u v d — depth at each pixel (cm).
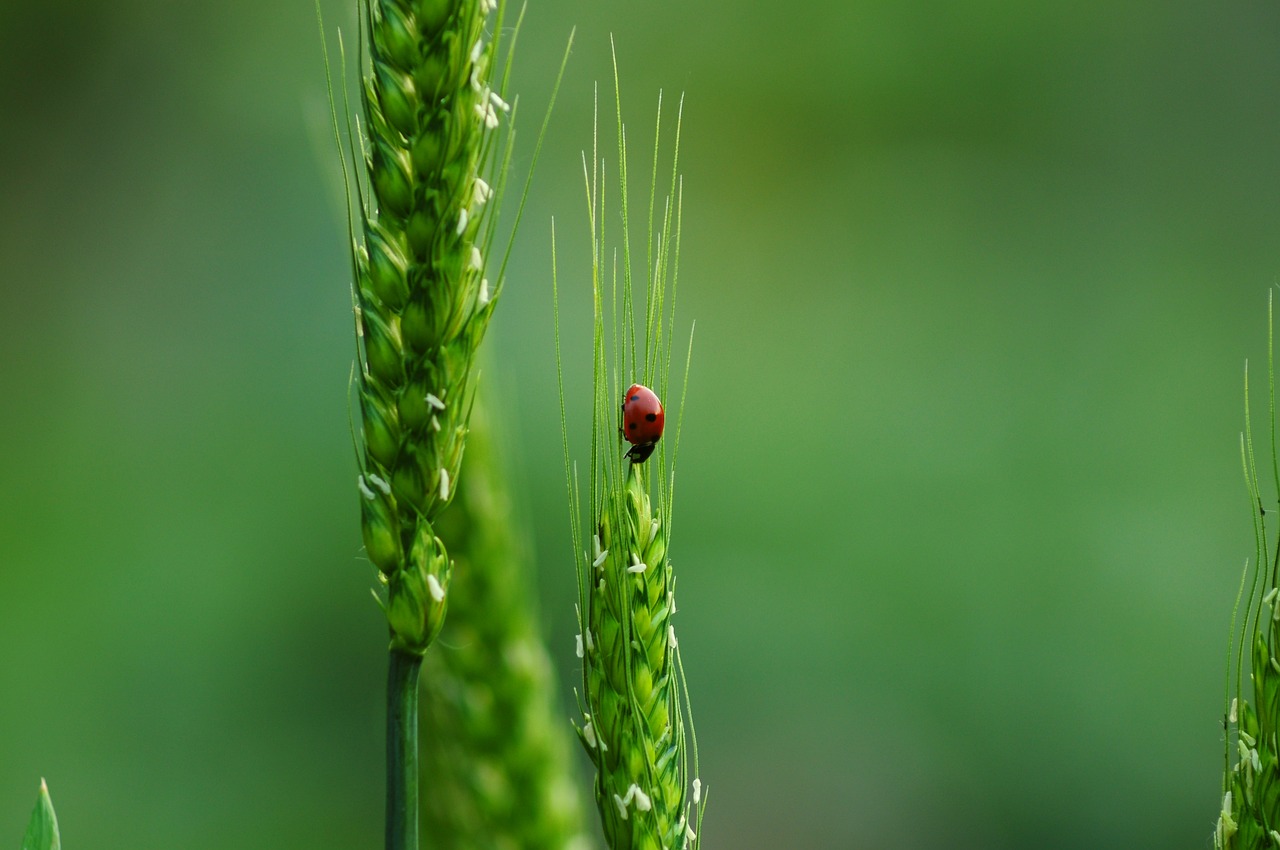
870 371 200
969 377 199
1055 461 178
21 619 141
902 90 258
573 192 229
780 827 145
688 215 245
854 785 148
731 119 256
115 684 141
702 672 155
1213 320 205
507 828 56
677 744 49
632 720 48
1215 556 164
